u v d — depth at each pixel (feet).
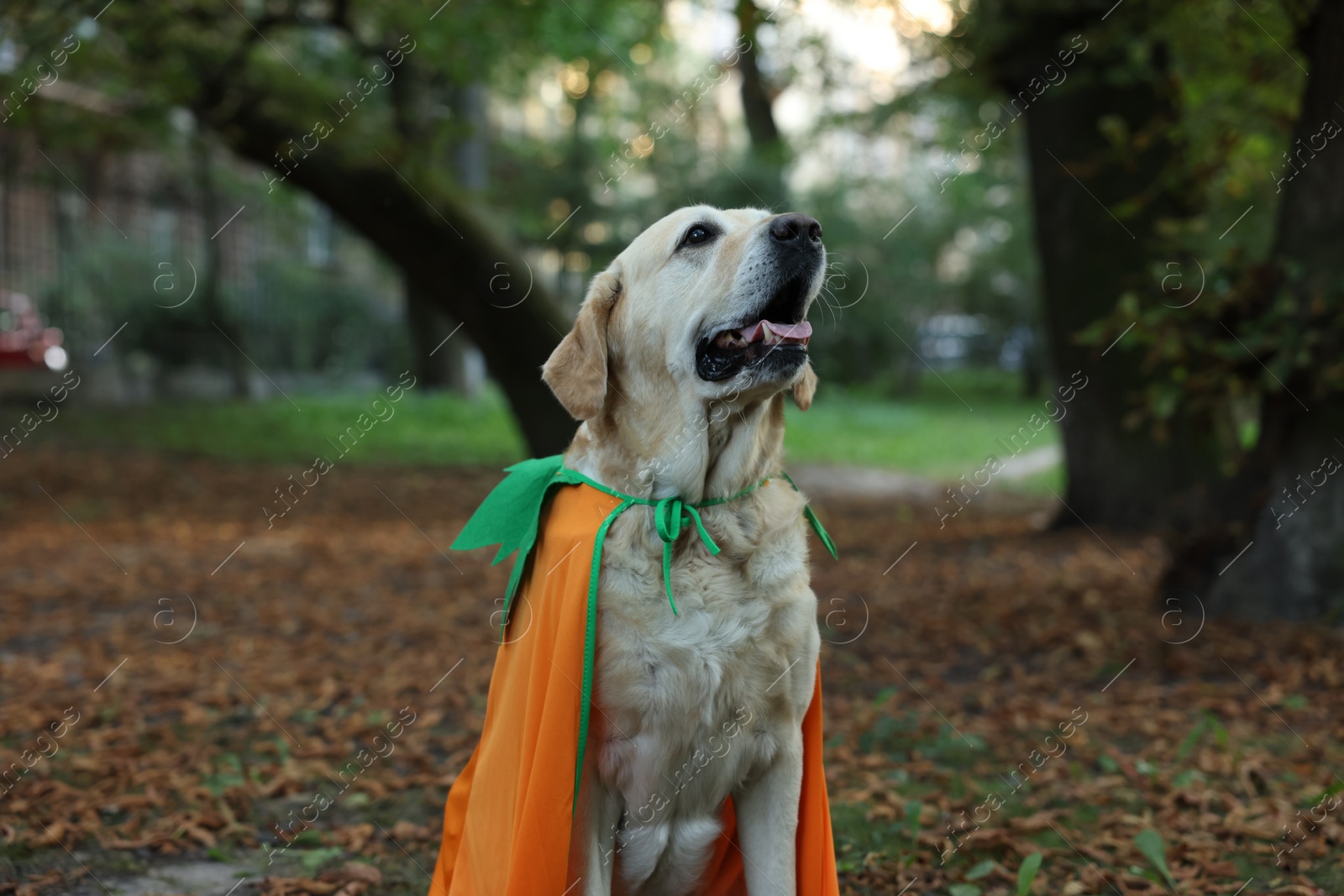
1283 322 18.15
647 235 9.63
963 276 96.63
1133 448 30.04
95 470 44.93
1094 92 28.84
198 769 13.85
